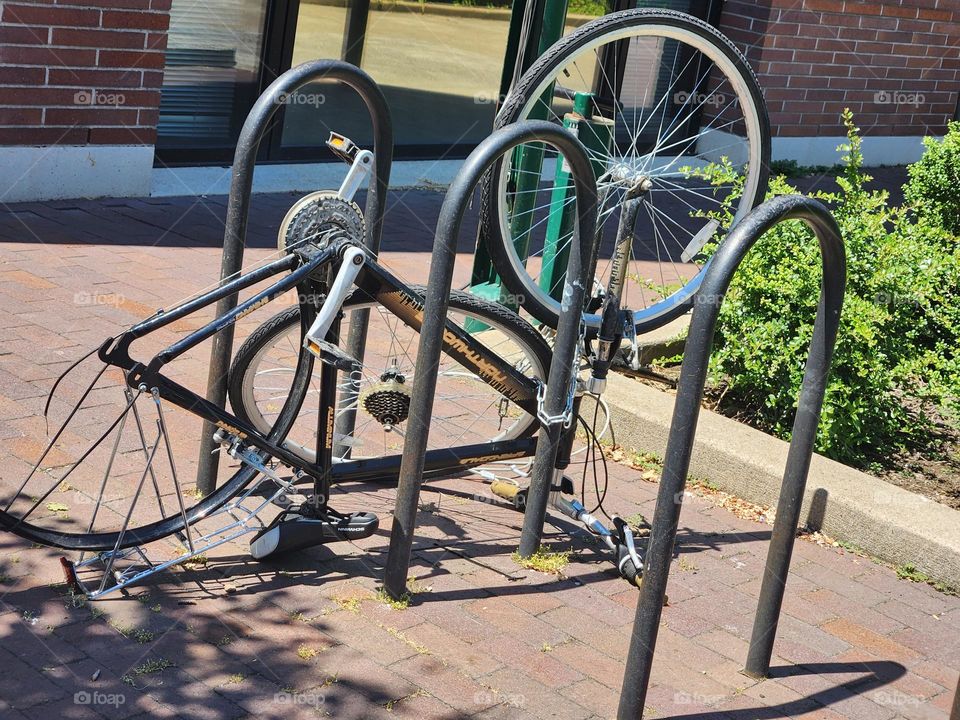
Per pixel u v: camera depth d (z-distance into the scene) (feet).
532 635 10.21
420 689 9.16
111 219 21.40
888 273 15.31
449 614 10.36
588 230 10.75
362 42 28.71
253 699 8.75
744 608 11.23
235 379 11.61
